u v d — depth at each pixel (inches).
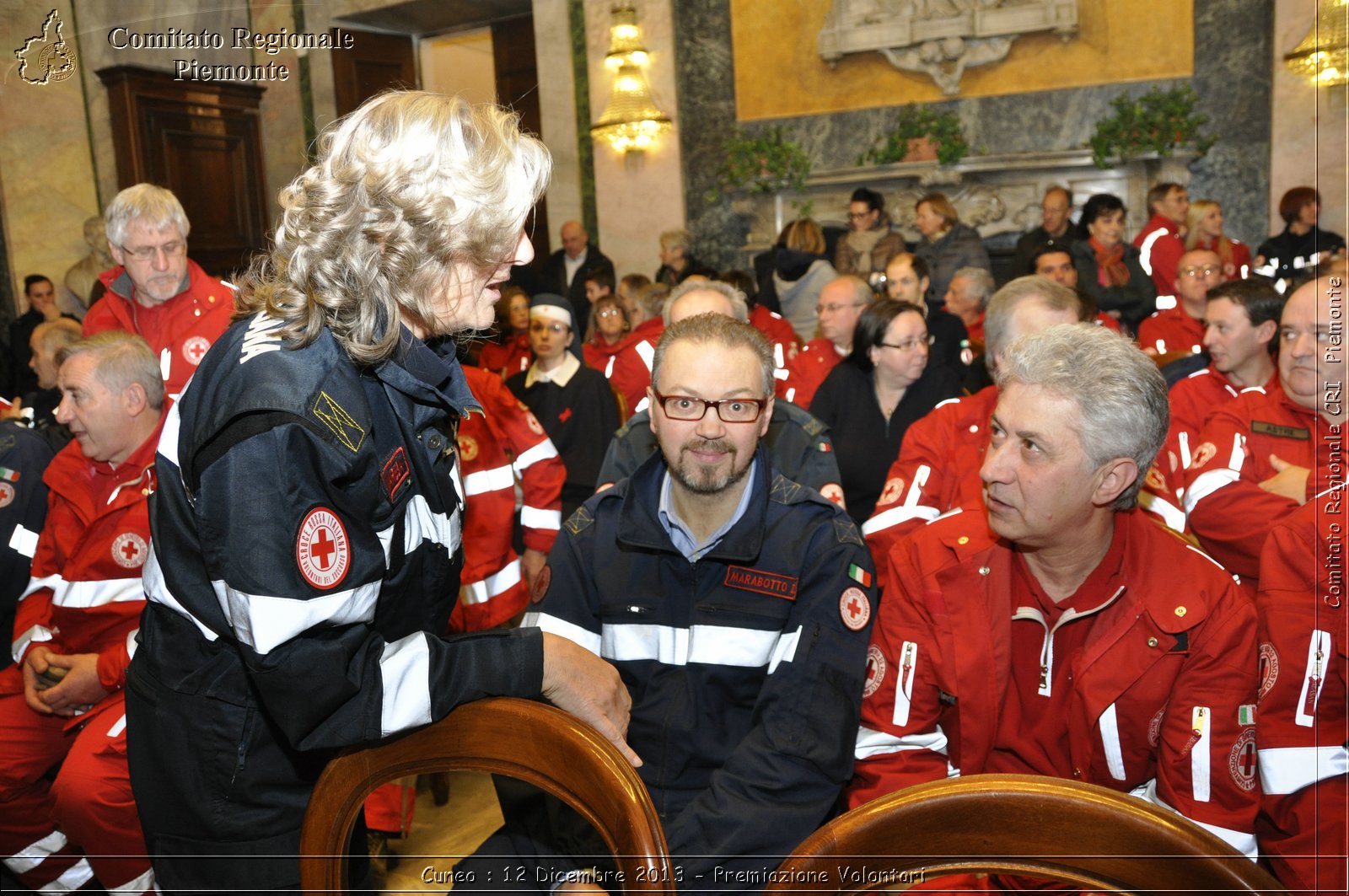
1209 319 91.7
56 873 80.4
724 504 53.6
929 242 253.4
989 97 310.3
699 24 324.2
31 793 79.6
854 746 51.3
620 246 330.3
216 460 34.7
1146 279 211.6
